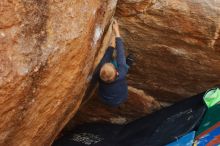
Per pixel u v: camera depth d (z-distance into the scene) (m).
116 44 4.95
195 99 6.02
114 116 6.59
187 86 5.98
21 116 3.67
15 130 3.71
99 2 4.15
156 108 6.41
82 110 6.54
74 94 4.37
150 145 5.84
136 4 4.81
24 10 3.30
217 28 4.90
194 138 5.57
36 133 4.07
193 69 5.61
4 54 3.24
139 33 5.18
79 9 3.78
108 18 4.63
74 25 3.76
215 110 5.64
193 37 5.11
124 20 5.02
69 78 4.03
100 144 6.30
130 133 6.30
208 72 5.61
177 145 5.63
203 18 4.86
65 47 3.74
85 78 4.49
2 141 3.64
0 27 3.18
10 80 3.32
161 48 5.35
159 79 5.93
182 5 4.80
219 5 4.77
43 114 3.97
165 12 4.87
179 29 5.03
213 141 5.49
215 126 5.57
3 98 3.34
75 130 6.74
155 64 5.64
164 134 5.86
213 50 5.21
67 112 4.61
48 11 3.48
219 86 5.91
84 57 4.16
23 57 3.39
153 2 4.79
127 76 5.95
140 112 6.47
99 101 6.29
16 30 3.29
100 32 4.42
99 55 4.84
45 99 3.87
